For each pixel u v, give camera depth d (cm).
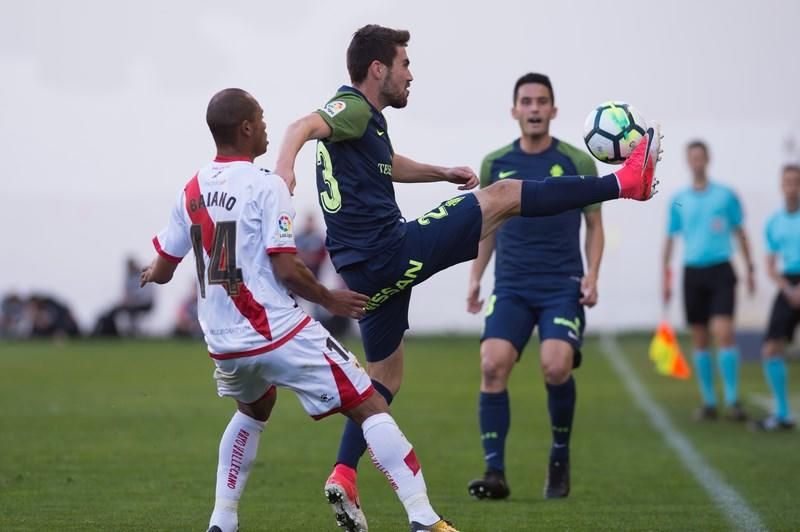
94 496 2741
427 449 3631
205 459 3344
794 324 4359
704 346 4656
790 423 4278
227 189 1986
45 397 5009
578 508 2616
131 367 6462
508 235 2914
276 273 1962
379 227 2220
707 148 4769
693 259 4675
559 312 2842
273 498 2759
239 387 2053
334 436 3925
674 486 2964
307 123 2089
